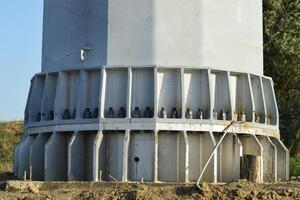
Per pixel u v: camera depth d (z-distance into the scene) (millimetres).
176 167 29031
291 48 49969
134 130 28891
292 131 50312
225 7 31125
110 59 30000
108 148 29297
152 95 29547
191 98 30000
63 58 31812
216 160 28953
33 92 32531
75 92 30797
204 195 22969
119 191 24109
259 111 31984
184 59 29984
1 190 26234
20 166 32094
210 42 30500
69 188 26297
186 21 30188
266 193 23203
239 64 31453
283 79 51781
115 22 30141
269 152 31594
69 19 31734
